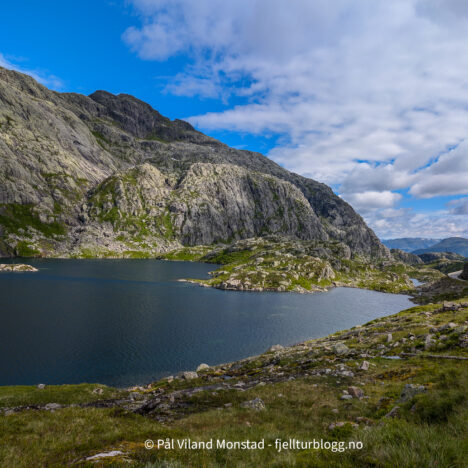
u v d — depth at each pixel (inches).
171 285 7465.6
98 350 3006.9
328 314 5255.9
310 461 347.9
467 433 399.5
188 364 2775.6
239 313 4955.7
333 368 1440.7
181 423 784.9
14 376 2393.0
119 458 402.3
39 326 3641.7
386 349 1678.2
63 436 567.8
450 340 1466.5
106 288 6437.0
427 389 706.8
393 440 356.2
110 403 1262.3
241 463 384.8
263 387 1229.7
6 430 617.0
